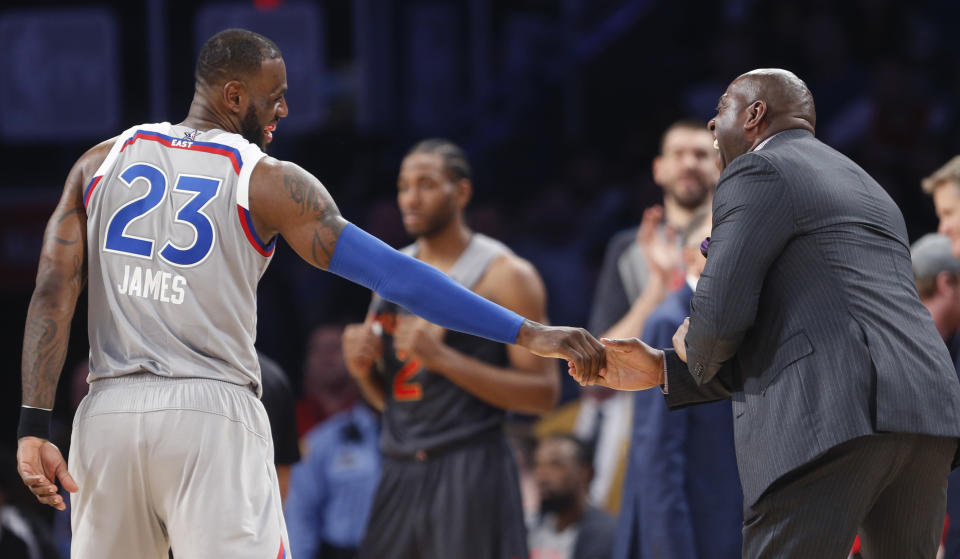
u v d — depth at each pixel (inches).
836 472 426.6
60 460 430.0
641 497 634.8
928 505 445.1
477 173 1589.6
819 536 426.6
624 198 1427.2
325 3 1519.4
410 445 650.8
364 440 860.6
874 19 1518.2
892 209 458.3
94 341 442.0
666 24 1676.9
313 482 850.1
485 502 639.8
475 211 1413.6
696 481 630.5
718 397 490.9
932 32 1572.3
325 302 1357.0
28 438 429.4
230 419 429.4
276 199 438.0
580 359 458.0
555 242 1403.8
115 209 441.4
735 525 627.5
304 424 978.1
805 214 436.5
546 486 847.1
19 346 1363.2
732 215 442.3
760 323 446.0
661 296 763.4
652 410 633.6
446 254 673.0
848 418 417.7
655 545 621.9
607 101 1641.2
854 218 441.1
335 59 1533.0
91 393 437.1
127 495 425.1
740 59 1508.4
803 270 435.5
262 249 444.5
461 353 655.1
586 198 1492.4
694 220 633.6
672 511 620.7
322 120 1405.0
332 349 979.3
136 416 422.9
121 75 1401.3
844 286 431.5
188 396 424.8
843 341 425.7
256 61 461.4
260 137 469.1
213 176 439.5
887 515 448.1
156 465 421.1
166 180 440.8
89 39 1341.0
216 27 1344.7
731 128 478.9
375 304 679.7
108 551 427.2
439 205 663.1
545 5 1720.0
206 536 417.1
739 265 434.3
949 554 572.4
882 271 439.2
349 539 838.5
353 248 438.9
